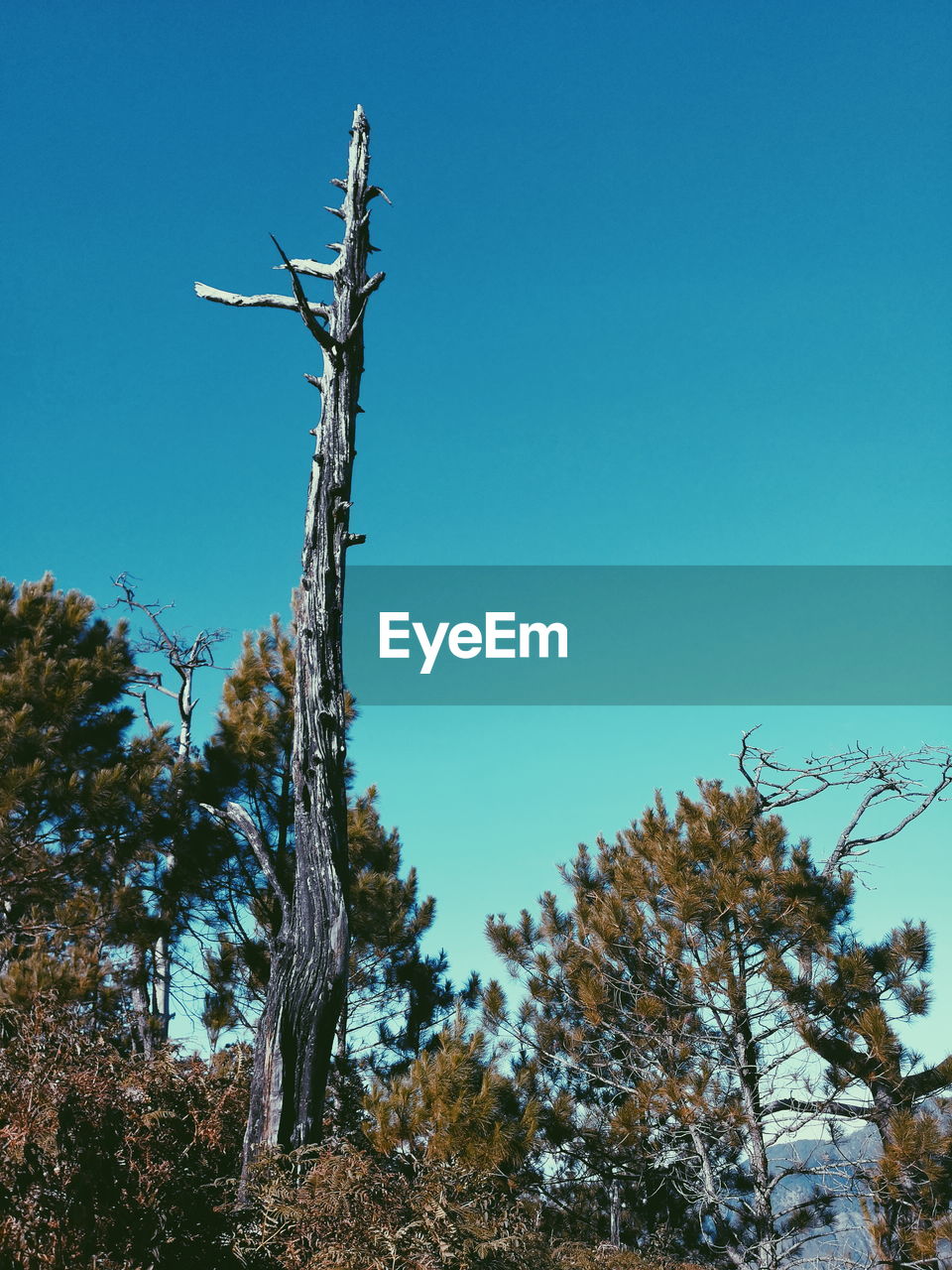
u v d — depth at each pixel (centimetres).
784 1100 1170
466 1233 550
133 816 1291
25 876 1237
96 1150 404
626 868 1357
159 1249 409
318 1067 708
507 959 1372
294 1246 493
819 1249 1125
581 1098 1295
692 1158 1219
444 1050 1032
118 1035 845
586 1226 1162
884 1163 1006
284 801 1345
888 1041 1059
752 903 1181
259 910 1304
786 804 1522
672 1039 1213
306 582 845
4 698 1323
